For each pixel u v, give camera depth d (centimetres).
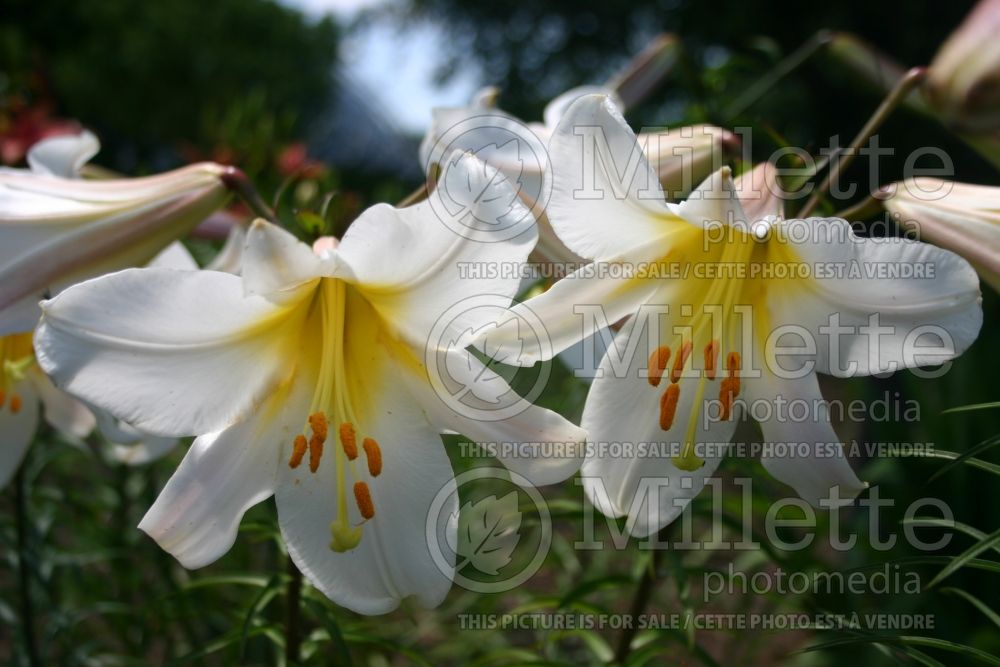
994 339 70
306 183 49
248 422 33
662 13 247
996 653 56
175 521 32
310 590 41
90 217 35
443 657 62
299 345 34
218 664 56
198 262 58
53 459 52
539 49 297
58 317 30
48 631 52
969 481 59
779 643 66
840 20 185
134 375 31
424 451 33
